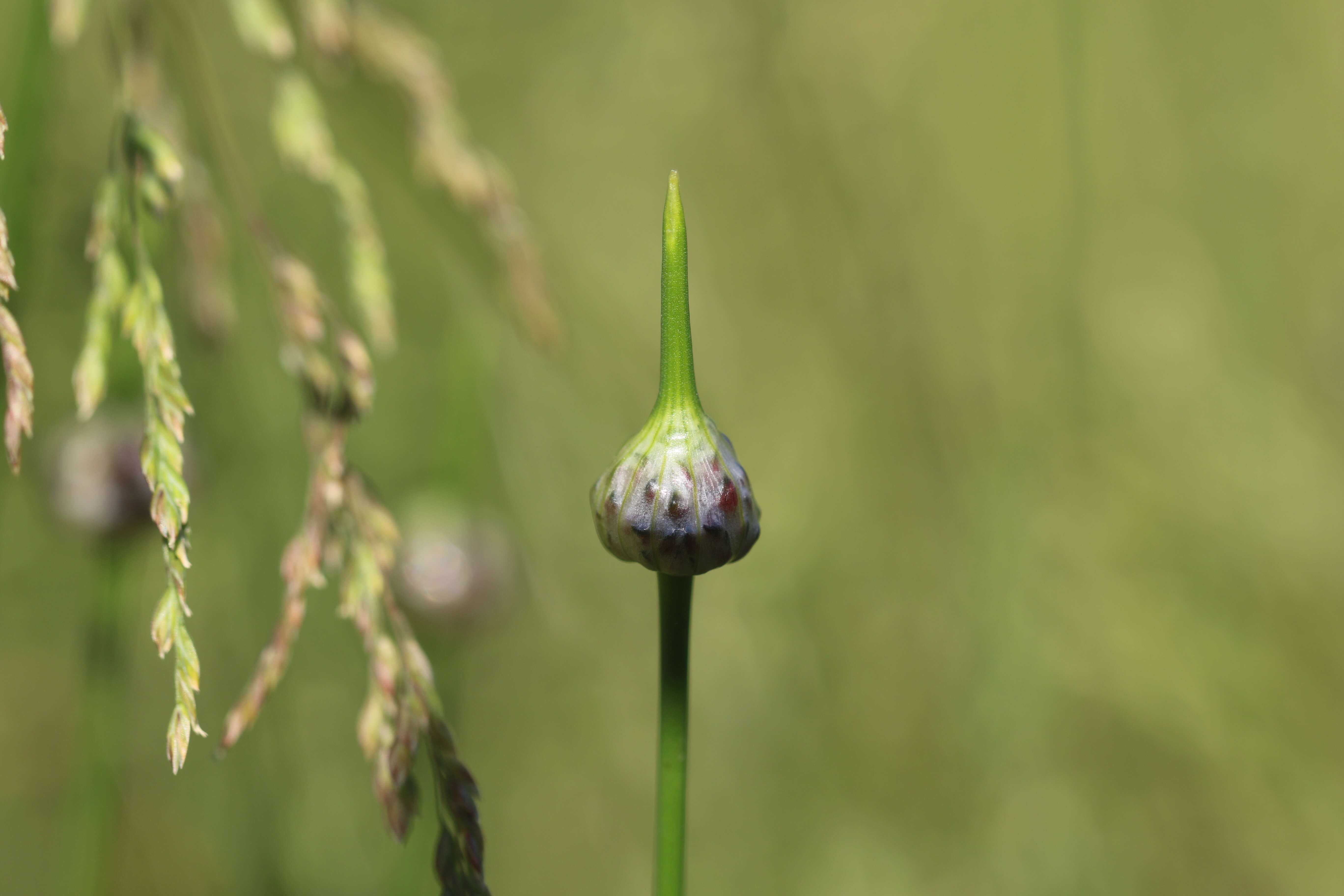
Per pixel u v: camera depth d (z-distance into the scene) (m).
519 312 0.42
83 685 0.46
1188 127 0.86
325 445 0.37
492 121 0.81
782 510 0.79
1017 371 0.81
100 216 0.37
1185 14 0.86
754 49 0.81
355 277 0.39
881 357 0.81
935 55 0.82
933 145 0.82
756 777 0.73
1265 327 0.85
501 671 0.69
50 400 0.55
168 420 0.36
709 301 0.83
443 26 0.80
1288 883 0.69
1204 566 0.78
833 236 0.81
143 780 0.59
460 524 0.48
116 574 0.45
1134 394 0.82
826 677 0.75
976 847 0.70
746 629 0.76
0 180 0.44
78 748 0.47
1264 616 0.76
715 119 0.82
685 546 0.36
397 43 0.41
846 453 0.80
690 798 0.73
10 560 0.60
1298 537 0.78
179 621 0.36
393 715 0.37
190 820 0.59
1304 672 0.75
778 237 0.82
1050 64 0.83
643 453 0.37
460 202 0.41
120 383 0.44
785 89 0.81
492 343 0.65
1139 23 0.86
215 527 0.61
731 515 0.37
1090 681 0.74
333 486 0.37
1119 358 0.82
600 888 0.69
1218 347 0.84
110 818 0.46
